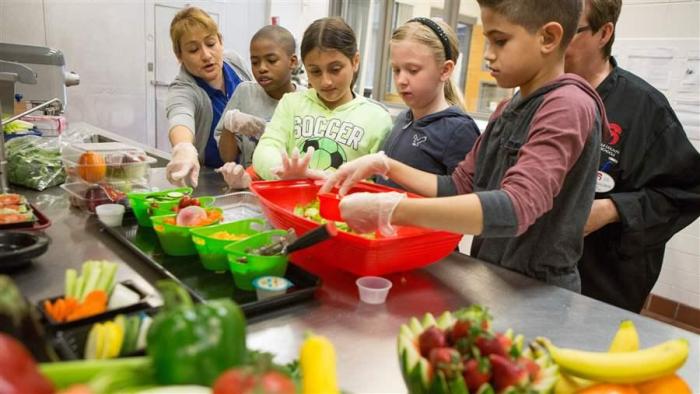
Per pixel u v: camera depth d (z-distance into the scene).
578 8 0.95
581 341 0.79
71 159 1.35
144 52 4.20
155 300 0.77
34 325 0.47
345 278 0.97
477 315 0.54
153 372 0.43
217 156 2.24
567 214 1.03
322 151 1.69
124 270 0.93
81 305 0.70
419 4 3.69
